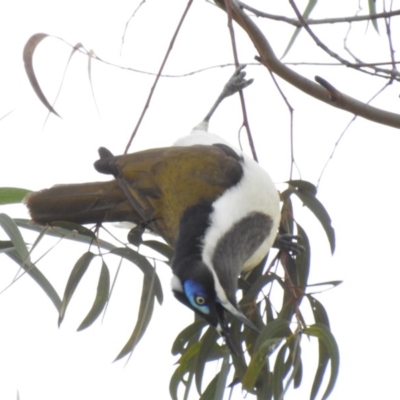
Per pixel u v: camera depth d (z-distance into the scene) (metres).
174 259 9.95
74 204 10.80
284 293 10.06
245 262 10.39
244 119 10.47
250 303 10.09
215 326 9.73
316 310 10.11
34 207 10.73
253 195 10.44
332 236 10.63
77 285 10.05
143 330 9.98
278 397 9.94
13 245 10.38
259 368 9.56
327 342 9.62
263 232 10.45
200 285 9.69
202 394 10.27
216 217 10.21
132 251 10.12
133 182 10.82
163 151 11.05
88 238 10.43
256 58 10.82
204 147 11.05
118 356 9.89
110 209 10.88
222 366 10.06
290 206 10.93
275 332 9.67
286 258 10.47
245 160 10.79
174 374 10.27
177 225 10.42
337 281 9.85
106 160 11.10
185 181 10.62
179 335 10.27
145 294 10.09
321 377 9.91
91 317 10.20
